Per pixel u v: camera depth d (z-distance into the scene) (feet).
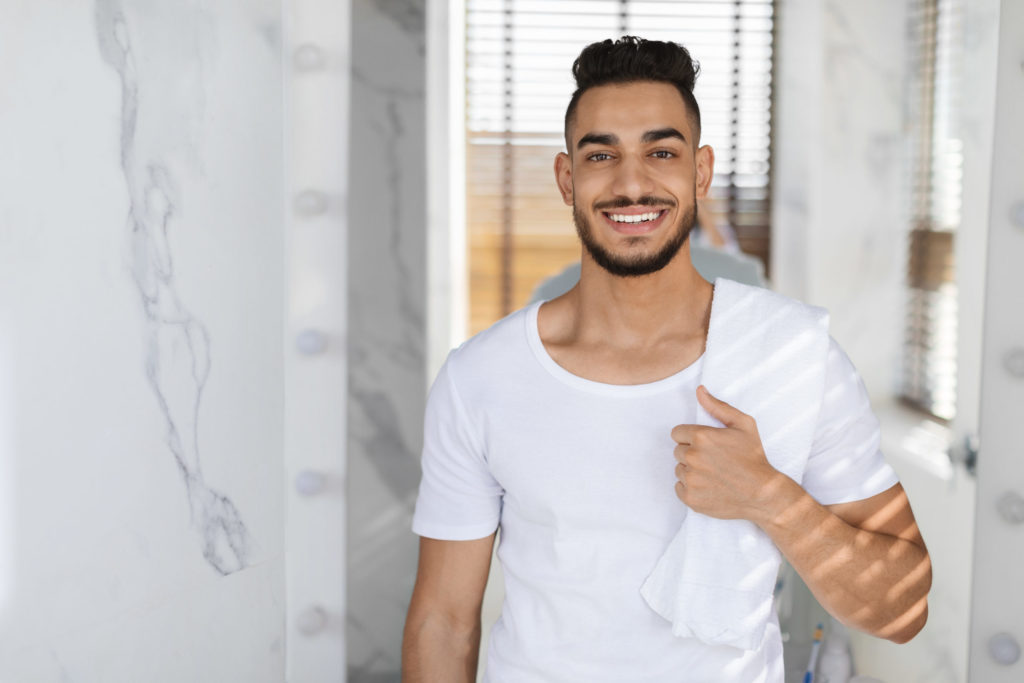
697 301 3.02
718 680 2.78
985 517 3.92
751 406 2.83
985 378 3.87
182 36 3.20
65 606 2.84
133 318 3.04
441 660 3.23
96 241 2.87
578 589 2.86
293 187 3.91
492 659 3.09
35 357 2.69
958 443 4.04
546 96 5.89
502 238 6.04
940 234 4.35
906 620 2.89
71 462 2.83
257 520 3.72
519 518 3.00
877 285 4.74
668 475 2.83
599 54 2.89
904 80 4.73
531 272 6.07
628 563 2.83
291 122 3.87
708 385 2.85
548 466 2.88
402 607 4.16
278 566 3.86
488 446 2.99
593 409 2.88
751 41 5.52
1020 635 3.94
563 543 2.86
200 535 3.41
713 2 5.56
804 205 5.08
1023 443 3.86
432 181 4.29
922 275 4.51
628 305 2.92
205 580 3.44
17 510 2.66
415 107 4.14
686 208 2.86
